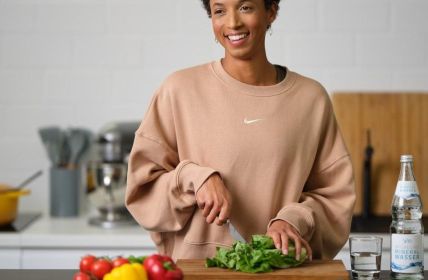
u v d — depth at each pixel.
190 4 3.46
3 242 2.99
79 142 3.40
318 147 2.13
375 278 1.79
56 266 3.00
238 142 2.03
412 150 3.37
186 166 1.98
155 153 2.08
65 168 3.39
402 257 1.81
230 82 2.06
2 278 1.87
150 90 3.50
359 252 1.79
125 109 3.51
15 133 3.52
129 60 3.49
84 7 3.48
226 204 1.88
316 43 3.44
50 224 3.23
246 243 1.87
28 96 3.51
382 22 3.42
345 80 3.45
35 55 3.50
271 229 1.89
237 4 1.96
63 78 3.50
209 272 1.73
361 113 3.39
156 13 3.47
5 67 3.50
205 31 3.47
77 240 2.99
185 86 2.08
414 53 3.43
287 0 3.44
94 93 3.51
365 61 3.44
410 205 1.85
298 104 2.08
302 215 1.95
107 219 3.22
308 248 1.86
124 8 3.48
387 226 3.09
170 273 1.55
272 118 2.05
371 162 3.37
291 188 2.05
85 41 3.49
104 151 3.27
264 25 2.02
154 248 3.00
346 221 2.08
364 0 3.42
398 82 3.44
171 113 2.09
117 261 1.57
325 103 2.12
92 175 3.23
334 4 3.43
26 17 3.49
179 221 2.04
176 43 3.48
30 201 3.56
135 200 2.10
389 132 3.38
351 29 3.43
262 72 2.09
